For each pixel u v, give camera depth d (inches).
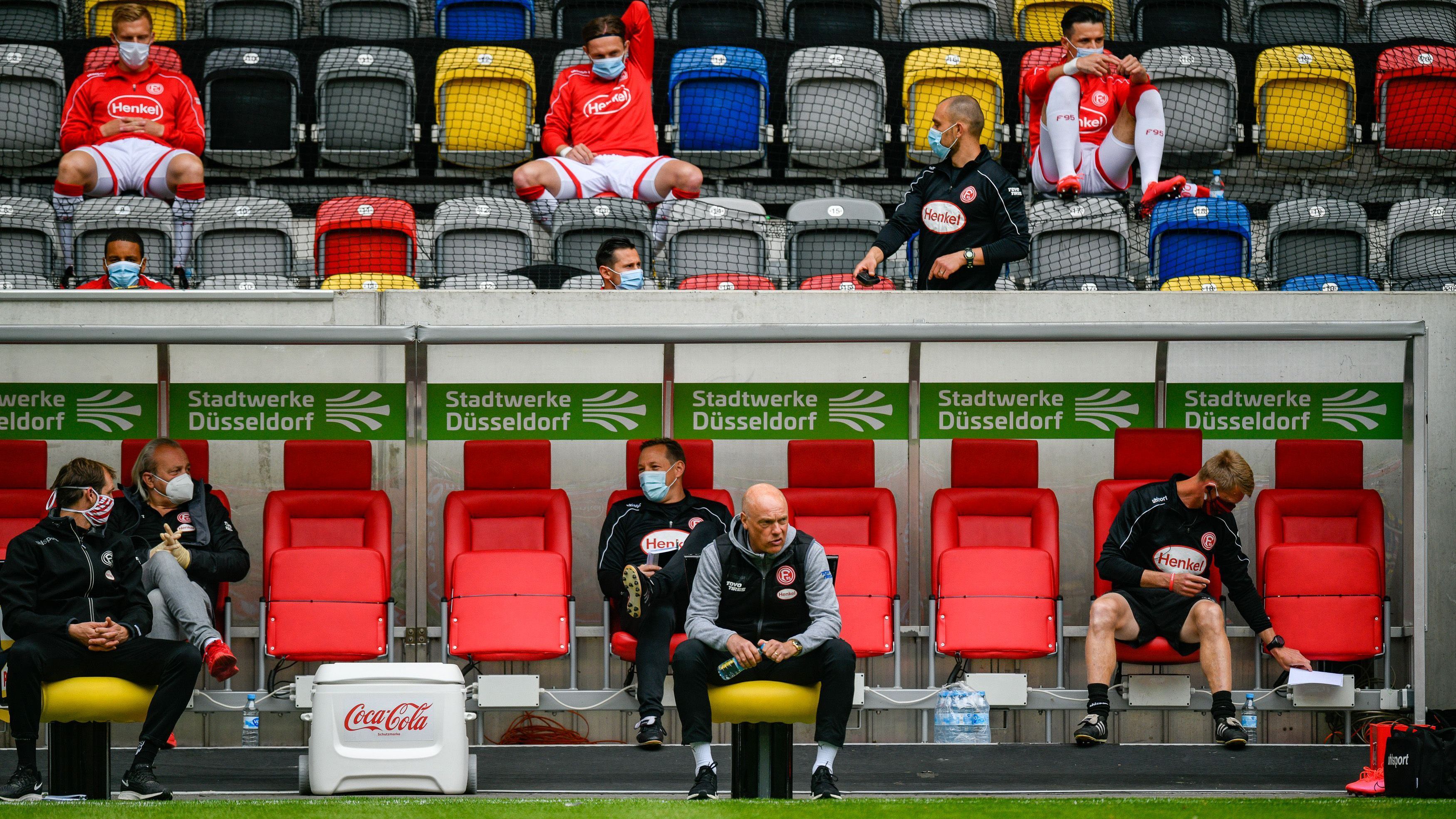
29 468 942.4
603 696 861.8
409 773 690.2
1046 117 1190.3
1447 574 982.4
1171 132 1344.7
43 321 994.7
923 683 993.5
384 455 1015.6
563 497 940.6
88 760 697.0
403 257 1195.3
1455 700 971.9
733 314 1001.5
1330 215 1200.2
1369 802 620.1
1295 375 1018.7
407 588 952.9
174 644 703.1
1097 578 914.7
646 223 1182.9
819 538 925.8
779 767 693.3
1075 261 1182.3
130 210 1171.9
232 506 1007.0
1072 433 1017.5
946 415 1013.8
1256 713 933.2
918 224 1003.3
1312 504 940.6
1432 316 996.6
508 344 949.8
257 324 1004.6
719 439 1014.4
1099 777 747.4
